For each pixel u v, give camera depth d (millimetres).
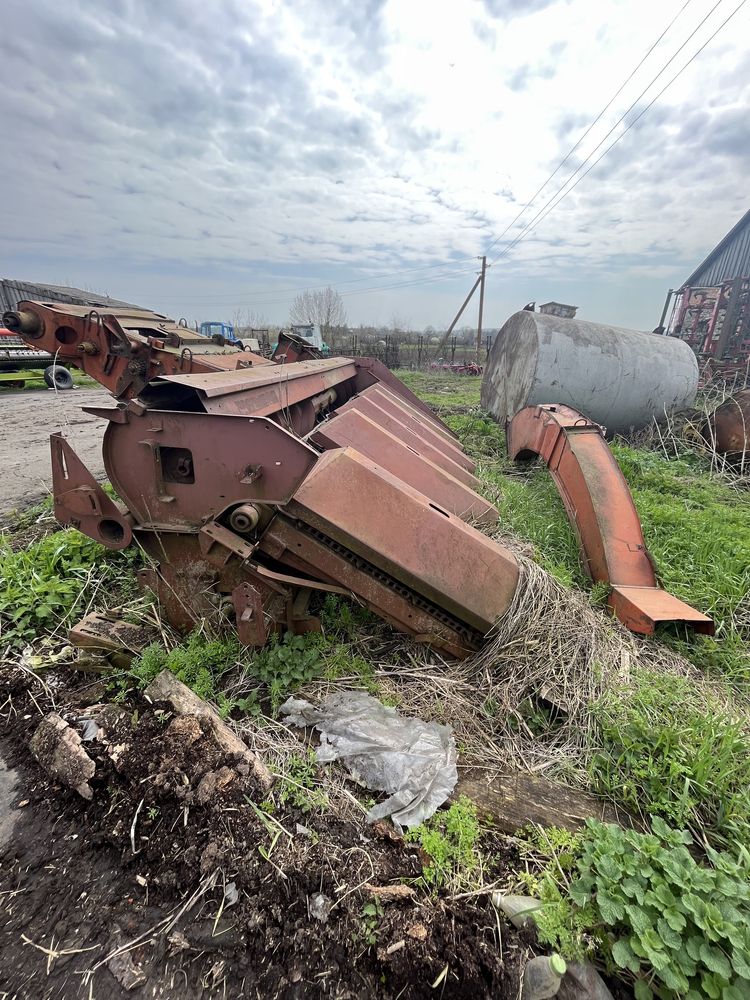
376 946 1539
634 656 2871
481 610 2670
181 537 2711
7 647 3010
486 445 8516
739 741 2170
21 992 1484
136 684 2668
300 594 2850
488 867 1776
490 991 1450
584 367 7809
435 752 2205
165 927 1646
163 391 2842
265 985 1490
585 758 2279
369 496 2576
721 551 4180
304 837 1859
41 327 4340
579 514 3930
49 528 4633
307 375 4691
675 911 1453
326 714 2408
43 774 2221
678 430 8367
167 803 2010
